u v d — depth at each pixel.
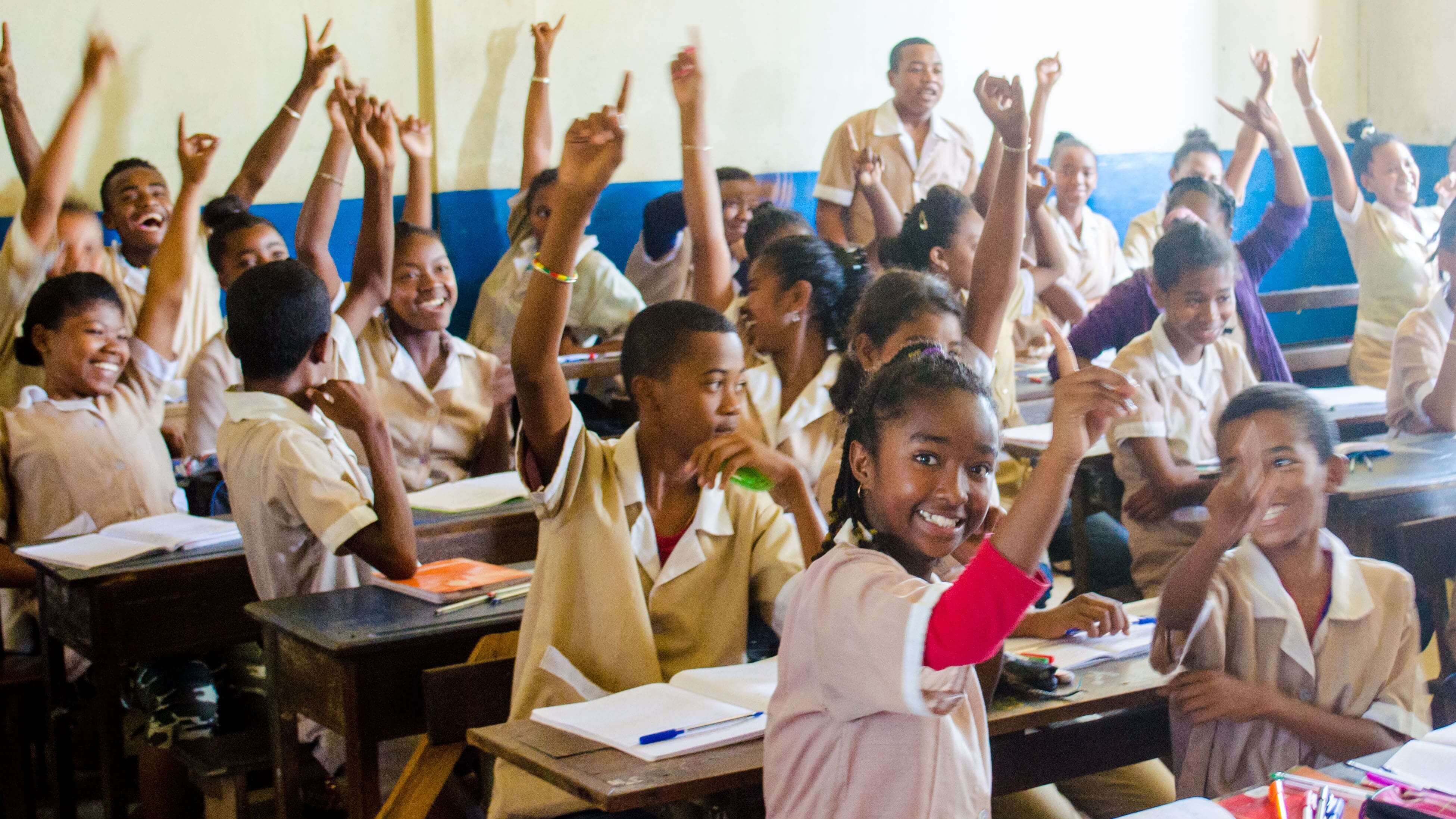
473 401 3.36
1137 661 1.63
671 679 1.59
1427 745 1.27
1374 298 4.64
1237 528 1.63
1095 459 2.75
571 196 1.52
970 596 0.97
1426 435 2.96
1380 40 5.78
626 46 4.69
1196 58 5.62
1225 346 2.69
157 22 4.05
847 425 1.46
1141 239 5.27
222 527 2.52
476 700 1.67
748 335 2.33
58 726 2.46
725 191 4.41
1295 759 1.63
